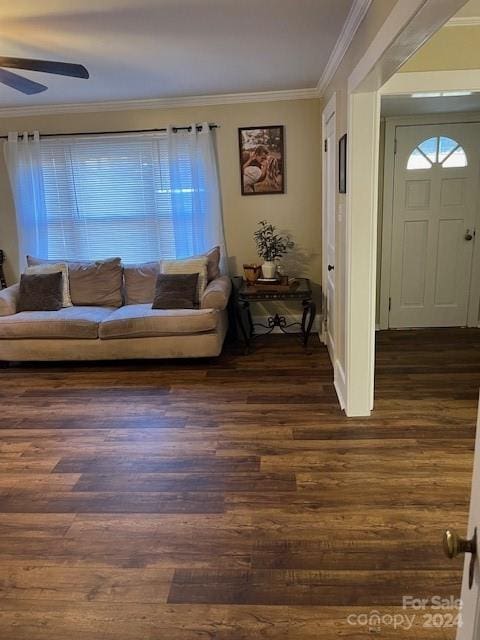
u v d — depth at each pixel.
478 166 4.36
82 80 3.51
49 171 4.60
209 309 3.87
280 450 2.60
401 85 2.50
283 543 1.91
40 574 1.80
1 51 2.84
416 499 2.14
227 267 4.66
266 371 3.77
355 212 2.65
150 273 4.44
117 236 4.73
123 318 3.82
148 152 4.48
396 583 1.69
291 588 1.69
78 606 1.65
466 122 4.25
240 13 2.35
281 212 4.53
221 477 2.38
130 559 1.86
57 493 2.30
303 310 4.38
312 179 4.42
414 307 4.77
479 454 0.70
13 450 2.71
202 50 2.91
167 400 3.31
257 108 4.29
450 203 4.47
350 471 2.38
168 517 2.10
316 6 2.29
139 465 2.52
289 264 4.64
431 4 1.33
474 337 4.44
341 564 1.79
